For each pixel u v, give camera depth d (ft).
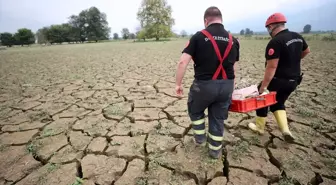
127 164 8.96
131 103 16.10
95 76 27.63
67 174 8.38
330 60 32.83
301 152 9.15
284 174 8.05
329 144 9.64
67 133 11.60
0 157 9.59
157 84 21.93
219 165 8.54
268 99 8.91
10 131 12.05
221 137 8.40
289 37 8.40
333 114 12.72
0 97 19.03
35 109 15.48
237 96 8.61
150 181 7.89
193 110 8.38
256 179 7.83
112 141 10.61
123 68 33.81
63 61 49.16
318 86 18.60
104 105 15.81
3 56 75.92
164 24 173.37
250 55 44.65
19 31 263.29
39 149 10.11
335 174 7.88
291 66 8.70
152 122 12.68
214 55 7.07
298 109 13.23
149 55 54.49
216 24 7.31
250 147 9.68
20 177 8.32
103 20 296.71
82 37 289.12
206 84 7.32
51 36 271.08
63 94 19.34
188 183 7.76
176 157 9.14
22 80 26.89
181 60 7.22
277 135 10.50
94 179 8.13
